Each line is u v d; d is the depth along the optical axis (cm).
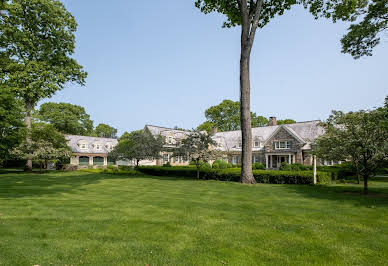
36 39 2833
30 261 393
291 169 2444
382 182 1792
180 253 427
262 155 3478
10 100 1634
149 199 988
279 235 527
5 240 486
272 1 1864
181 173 2428
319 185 1528
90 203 886
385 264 389
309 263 392
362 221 642
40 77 2781
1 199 948
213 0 1900
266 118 6738
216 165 2897
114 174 2700
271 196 1077
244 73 1695
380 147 1041
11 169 3538
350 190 1284
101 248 450
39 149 2844
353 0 1580
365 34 1944
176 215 704
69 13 3134
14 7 2550
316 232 547
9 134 1591
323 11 1797
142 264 383
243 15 1692
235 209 792
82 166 3662
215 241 488
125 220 646
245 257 412
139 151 2653
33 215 691
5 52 2739
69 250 439
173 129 4416
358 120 1121
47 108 5331
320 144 1323
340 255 423
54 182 1712
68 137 4716
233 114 6200
